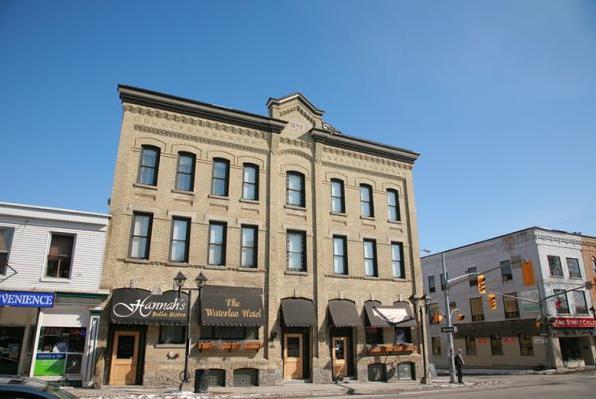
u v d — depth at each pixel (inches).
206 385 719.7
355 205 1089.4
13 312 736.3
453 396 688.4
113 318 750.5
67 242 778.8
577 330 1535.4
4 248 732.7
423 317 1059.3
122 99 887.7
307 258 985.5
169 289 831.1
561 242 1643.7
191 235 879.7
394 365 1010.1
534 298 1549.0
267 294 913.5
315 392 764.6
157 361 788.0
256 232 951.6
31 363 703.7
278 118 1036.5
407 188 1176.2
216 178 948.6
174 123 924.0
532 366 1512.1
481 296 1743.4
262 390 775.7
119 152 853.8
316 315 953.5
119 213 823.1
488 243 1744.6
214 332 852.0
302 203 1030.4
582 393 700.0
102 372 737.0
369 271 1066.1
